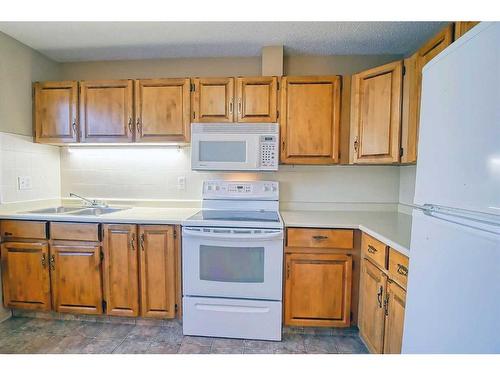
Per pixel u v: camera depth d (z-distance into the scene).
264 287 1.80
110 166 2.47
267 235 1.75
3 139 2.01
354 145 1.99
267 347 1.76
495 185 0.62
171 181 2.44
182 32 1.93
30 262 1.99
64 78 2.48
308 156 2.06
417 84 1.57
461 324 0.71
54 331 1.92
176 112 2.10
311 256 1.81
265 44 2.11
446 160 0.80
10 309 2.09
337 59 2.30
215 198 2.27
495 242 0.61
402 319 1.24
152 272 1.91
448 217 0.78
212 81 2.07
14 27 1.88
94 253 1.93
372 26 1.82
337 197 2.36
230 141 2.03
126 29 1.90
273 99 2.05
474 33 0.69
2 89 1.99
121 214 2.07
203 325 1.84
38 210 2.23
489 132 0.64
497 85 0.61
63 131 2.19
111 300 1.95
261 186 2.26
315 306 1.83
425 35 1.94
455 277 0.74
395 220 1.92
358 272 1.80
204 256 1.82
